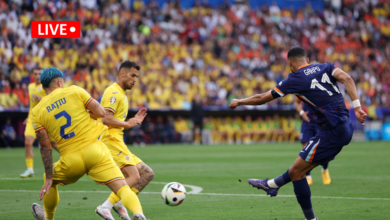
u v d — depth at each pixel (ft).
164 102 260.62
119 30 288.92
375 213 57.88
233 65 311.27
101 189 81.46
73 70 250.37
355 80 335.47
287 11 371.15
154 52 291.79
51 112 46.39
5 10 242.78
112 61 261.44
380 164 131.03
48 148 46.98
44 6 260.83
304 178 51.26
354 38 373.81
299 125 294.05
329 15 384.06
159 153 178.60
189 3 350.02
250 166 126.52
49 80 47.91
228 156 162.91
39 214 51.55
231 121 279.90
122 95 56.95
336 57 353.51
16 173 108.06
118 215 58.13
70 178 47.78
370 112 311.06
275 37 345.51
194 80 286.25
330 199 69.77
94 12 285.84
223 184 88.79
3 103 210.18
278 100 287.28
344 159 148.25
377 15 398.42
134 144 240.12
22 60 231.09
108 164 47.09
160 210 61.11
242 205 64.85
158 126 254.27
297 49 52.65
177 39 313.12
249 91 299.99
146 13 317.83
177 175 104.83
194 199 70.49
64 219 55.16
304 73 50.96
